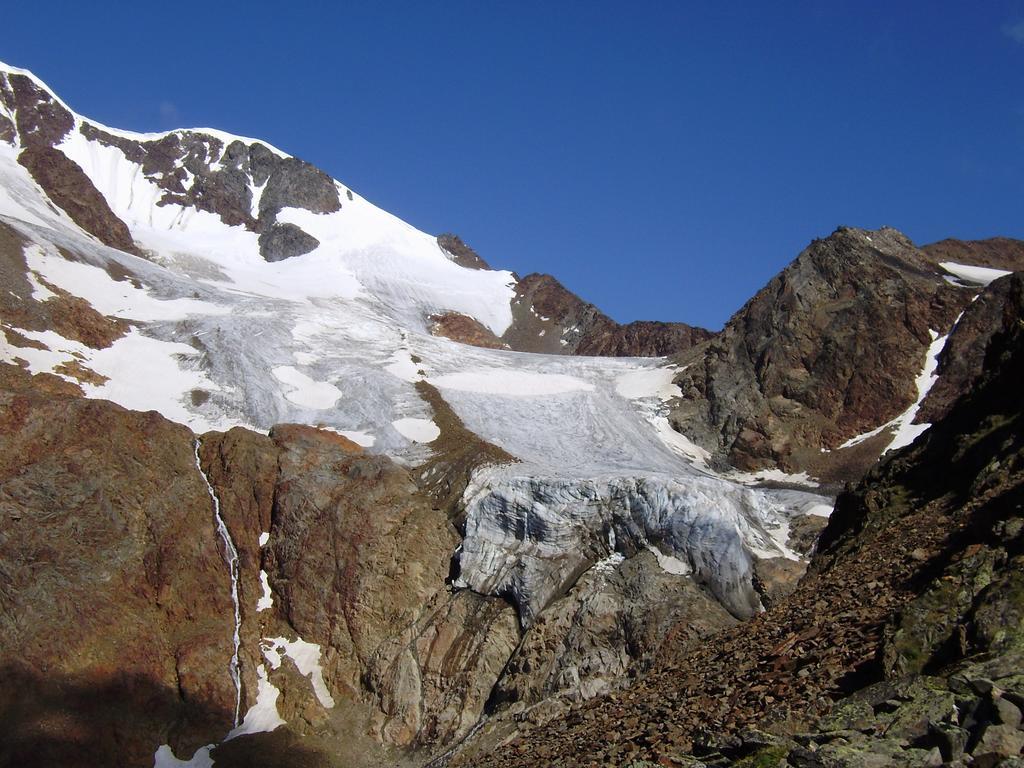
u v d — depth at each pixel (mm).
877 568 24375
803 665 19938
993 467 26031
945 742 13094
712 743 16766
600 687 52125
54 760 50219
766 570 57219
